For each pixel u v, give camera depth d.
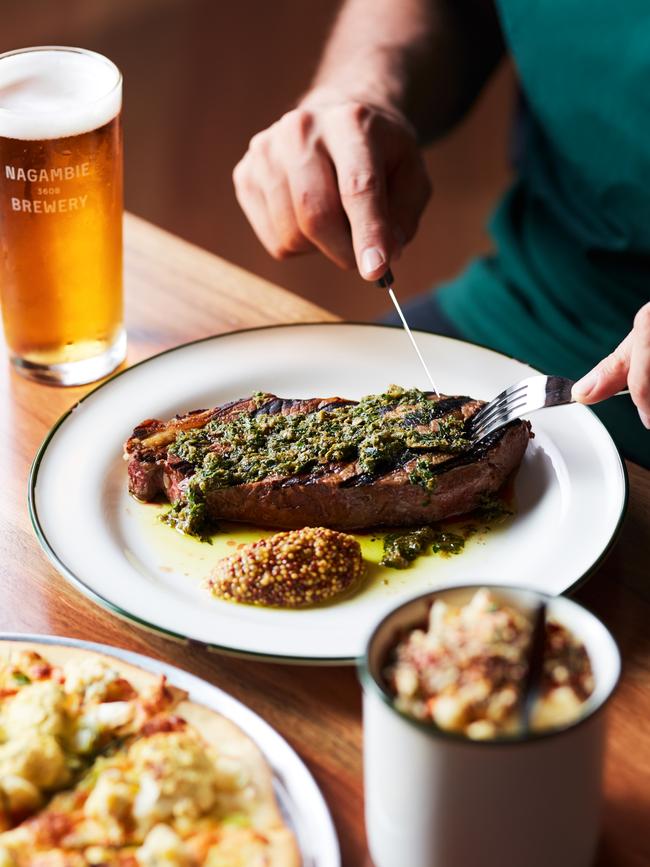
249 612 0.60
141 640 0.59
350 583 0.62
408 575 0.63
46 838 0.46
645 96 1.03
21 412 0.76
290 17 2.07
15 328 0.77
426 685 0.44
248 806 0.48
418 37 1.13
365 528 0.68
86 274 0.74
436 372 0.78
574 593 0.61
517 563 0.64
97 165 0.71
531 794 0.43
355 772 0.52
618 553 0.64
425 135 1.13
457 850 0.45
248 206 0.94
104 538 0.64
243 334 0.81
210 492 0.67
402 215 0.93
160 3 1.97
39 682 0.52
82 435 0.72
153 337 0.84
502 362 0.78
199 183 1.97
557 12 1.08
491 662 0.44
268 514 0.67
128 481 0.70
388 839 0.46
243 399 0.74
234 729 0.51
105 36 1.93
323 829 0.47
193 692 0.53
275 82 2.05
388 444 0.69
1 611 0.60
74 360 0.77
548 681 0.44
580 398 0.67
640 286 1.05
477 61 1.20
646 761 0.52
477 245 2.10
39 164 0.69
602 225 1.09
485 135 2.20
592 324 1.04
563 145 1.11
